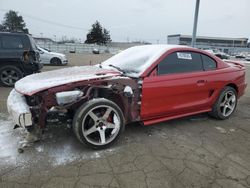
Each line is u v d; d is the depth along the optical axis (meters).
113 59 4.43
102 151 3.21
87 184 2.53
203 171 2.84
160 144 3.47
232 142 3.66
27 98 3.27
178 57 3.89
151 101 3.59
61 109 3.04
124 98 3.40
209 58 4.32
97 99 3.14
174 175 2.74
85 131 3.11
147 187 2.52
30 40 7.36
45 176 2.64
